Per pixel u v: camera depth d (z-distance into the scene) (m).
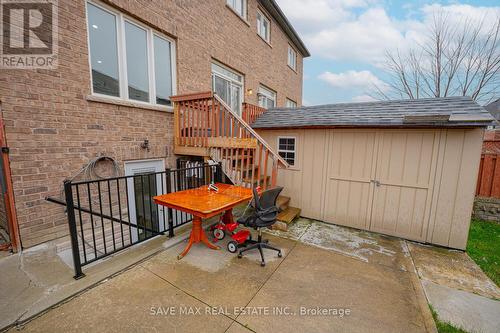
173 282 2.56
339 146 4.59
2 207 3.15
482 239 4.23
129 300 2.25
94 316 2.03
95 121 3.51
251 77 7.90
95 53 3.59
